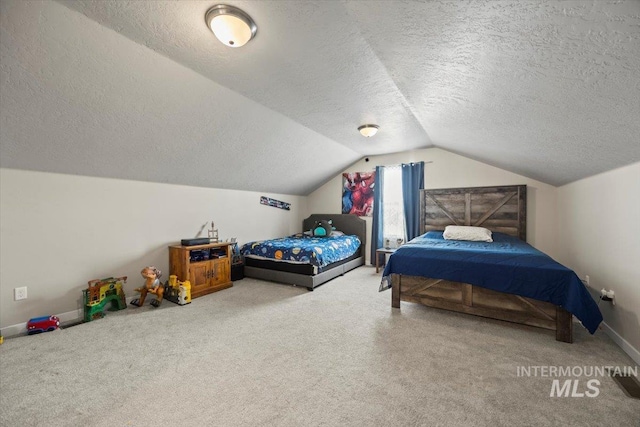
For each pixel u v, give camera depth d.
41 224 2.54
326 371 1.82
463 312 2.68
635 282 1.98
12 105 1.88
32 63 1.68
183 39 1.73
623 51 0.98
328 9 1.39
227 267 3.80
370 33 1.48
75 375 1.76
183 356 2.00
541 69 1.28
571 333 2.21
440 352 2.07
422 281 2.88
